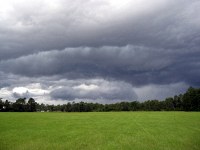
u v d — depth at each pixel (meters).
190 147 26.39
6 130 46.84
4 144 28.97
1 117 92.50
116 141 31.34
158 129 47.03
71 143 29.78
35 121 72.06
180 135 37.31
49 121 72.12
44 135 38.47
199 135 37.22
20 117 93.31
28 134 39.94
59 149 25.73
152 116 97.94
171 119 78.06
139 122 66.81
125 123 63.66
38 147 26.78
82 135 38.28
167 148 25.89
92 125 57.88
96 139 33.44
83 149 25.78
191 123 61.81
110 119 81.44
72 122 68.19
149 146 27.31
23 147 26.69
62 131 44.66
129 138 34.16
